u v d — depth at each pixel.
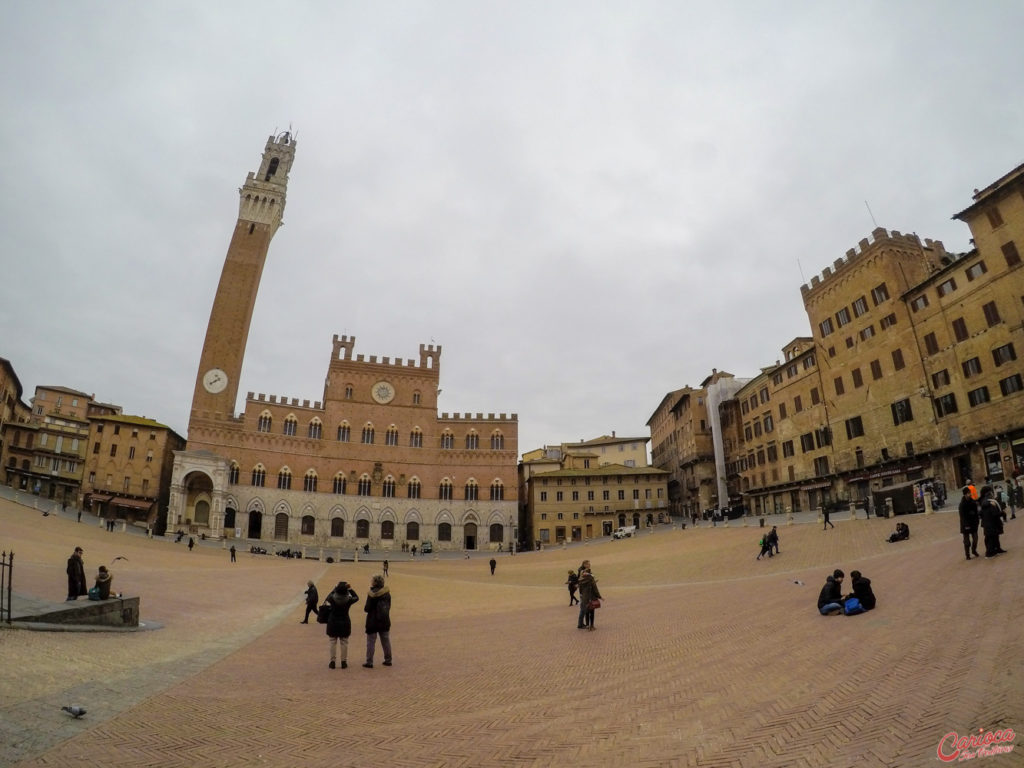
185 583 36.09
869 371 67.69
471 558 84.69
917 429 60.72
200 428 97.19
